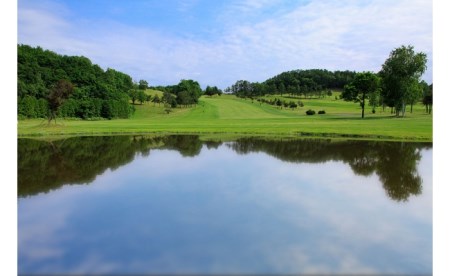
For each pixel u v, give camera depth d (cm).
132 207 1535
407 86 7219
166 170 2292
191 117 9100
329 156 2786
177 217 1409
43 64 11150
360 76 7631
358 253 1120
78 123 6894
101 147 3375
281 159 2675
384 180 2017
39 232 1272
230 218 1398
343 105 13362
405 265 1050
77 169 2341
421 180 2017
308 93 18075
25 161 2630
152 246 1149
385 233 1275
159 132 4688
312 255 1096
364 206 1563
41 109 8575
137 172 2234
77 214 1453
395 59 7288
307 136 4119
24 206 1560
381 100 8875
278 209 1508
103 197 1688
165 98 12888
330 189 1827
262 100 14912
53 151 3114
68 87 5519
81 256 1088
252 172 2219
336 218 1412
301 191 1786
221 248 1134
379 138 3822
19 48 10519
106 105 10012
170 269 1002
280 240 1195
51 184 1936
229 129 4838
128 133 4634
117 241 1189
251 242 1177
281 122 6319
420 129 4450
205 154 2925
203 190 1795
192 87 16150
